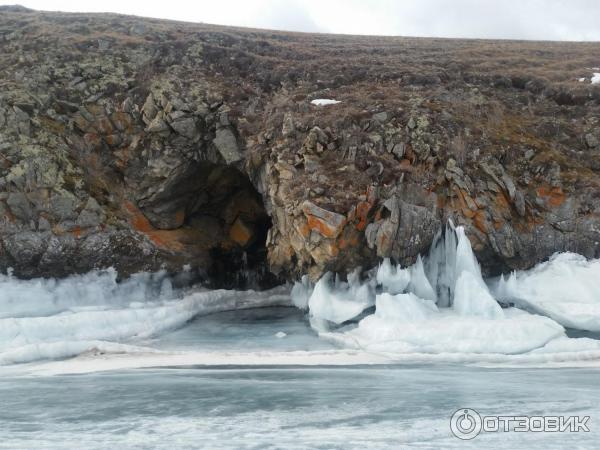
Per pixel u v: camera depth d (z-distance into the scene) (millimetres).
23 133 21141
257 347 15914
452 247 18438
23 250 19172
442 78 25219
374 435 7887
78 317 16969
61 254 19672
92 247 20141
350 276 18375
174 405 9711
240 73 25594
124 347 15469
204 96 23094
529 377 11664
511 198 19219
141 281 20984
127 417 8992
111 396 10422
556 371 12312
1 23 27594
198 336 17438
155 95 23000
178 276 22016
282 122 21156
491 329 14633
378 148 19656
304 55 28641
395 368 12914
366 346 15141
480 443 7516
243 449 7359
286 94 23766
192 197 23750
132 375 12500
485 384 10984
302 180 18984
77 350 15227
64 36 26031
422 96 22641
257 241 24875
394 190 18562
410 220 18172
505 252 18641
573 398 9766
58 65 23938
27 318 16250
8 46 25141
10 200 19531
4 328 15555
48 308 18484
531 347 14195
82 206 20625
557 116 23594
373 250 18219
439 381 11359
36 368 13547
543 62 29453
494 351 14148
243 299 22281
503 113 22922
